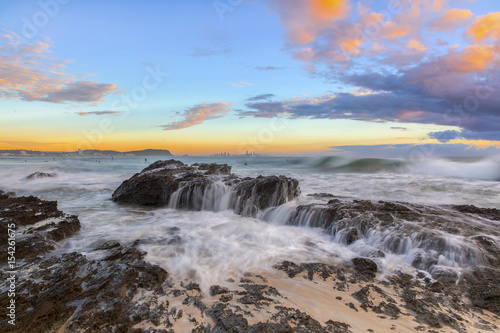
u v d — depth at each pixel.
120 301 4.14
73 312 3.85
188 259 5.95
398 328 3.72
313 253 6.57
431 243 6.28
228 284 4.91
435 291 4.84
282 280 5.13
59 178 22.62
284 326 3.54
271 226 8.95
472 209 9.42
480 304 4.46
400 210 8.75
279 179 11.35
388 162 33.25
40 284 4.41
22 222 7.93
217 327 3.56
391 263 5.99
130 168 34.97
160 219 10.05
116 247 6.51
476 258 5.65
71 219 8.55
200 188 12.18
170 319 3.79
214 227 8.59
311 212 9.15
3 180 20.92
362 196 13.44
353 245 7.01
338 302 4.39
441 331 3.70
